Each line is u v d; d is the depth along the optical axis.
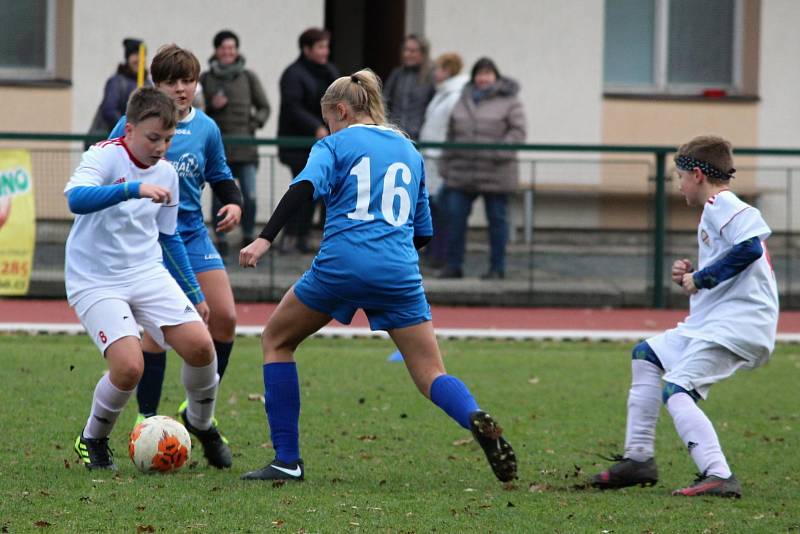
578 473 20.08
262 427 23.34
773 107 57.22
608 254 43.12
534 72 55.28
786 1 57.03
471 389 28.33
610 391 28.47
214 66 43.09
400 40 57.59
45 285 40.25
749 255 18.41
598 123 55.88
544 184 42.66
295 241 41.22
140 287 19.02
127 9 52.25
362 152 18.12
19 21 53.03
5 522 15.52
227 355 22.64
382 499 17.41
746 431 24.22
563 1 55.19
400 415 24.89
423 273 42.50
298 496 17.38
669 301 43.47
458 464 20.64
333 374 29.80
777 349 36.25
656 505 17.56
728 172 19.12
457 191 42.28
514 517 16.48
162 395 26.48
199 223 22.25
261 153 40.38
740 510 17.33
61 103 52.31
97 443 19.23
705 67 58.16
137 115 18.59
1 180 39.69
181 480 18.38
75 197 17.73
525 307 42.97
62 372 28.67
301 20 53.12
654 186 43.06
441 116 44.19
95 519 15.75
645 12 57.84
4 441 21.30
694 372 18.80
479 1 54.75
